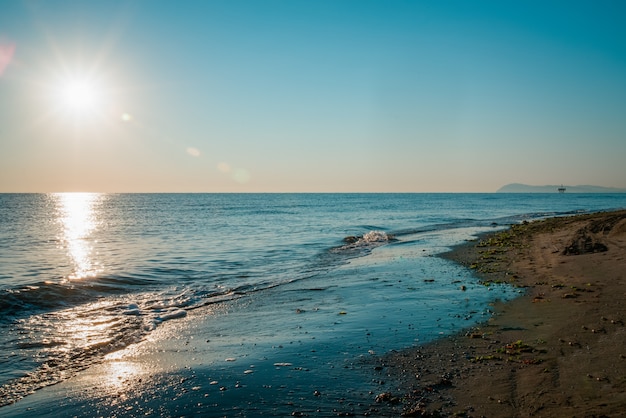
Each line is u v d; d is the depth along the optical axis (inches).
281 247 1067.9
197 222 2023.9
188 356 338.3
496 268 658.2
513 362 291.7
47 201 6397.6
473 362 298.5
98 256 926.4
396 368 295.7
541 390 245.1
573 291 459.5
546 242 864.9
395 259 818.2
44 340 387.2
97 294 569.0
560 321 366.6
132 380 292.7
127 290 597.9
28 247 1107.9
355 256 896.3
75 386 287.0
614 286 460.8
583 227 987.9
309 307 482.9
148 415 242.1
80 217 2576.3
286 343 359.3
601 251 668.7
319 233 1438.2
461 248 941.2
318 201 5935.0
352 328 392.8
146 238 1301.7
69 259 888.3
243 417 234.4
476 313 420.8
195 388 273.9
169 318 461.7
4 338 391.2
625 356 278.7
